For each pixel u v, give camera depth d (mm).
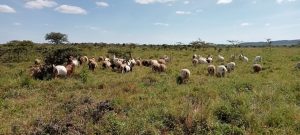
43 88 17062
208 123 10109
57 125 9977
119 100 13102
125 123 10094
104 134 9586
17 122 10602
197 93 14906
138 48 63938
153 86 17266
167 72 23953
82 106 12297
